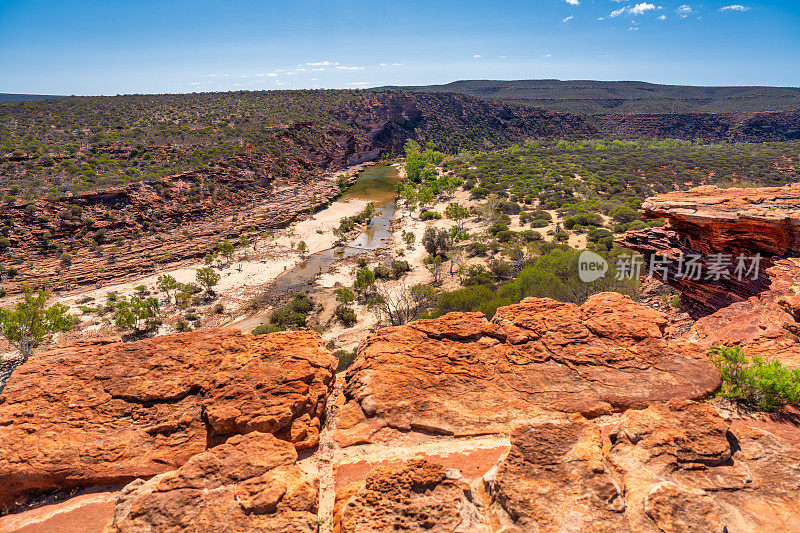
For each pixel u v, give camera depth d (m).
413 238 80.69
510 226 83.19
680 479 6.39
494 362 10.43
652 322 11.72
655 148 195.62
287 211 103.94
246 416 8.29
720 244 22.19
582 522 5.59
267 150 135.88
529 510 5.79
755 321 14.12
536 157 166.12
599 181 115.88
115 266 67.69
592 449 6.79
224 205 102.38
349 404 9.45
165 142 120.31
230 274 68.19
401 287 60.31
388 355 10.56
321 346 11.10
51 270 65.00
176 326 51.22
